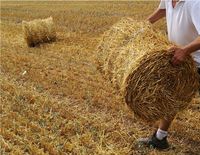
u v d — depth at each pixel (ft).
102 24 40.24
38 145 14.57
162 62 12.57
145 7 51.34
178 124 16.33
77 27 39.17
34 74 23.36
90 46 30.68
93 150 14.26
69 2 62.90
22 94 19.70
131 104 13.16
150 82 12.72
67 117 16.99
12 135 15.19
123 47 14.20
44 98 19.25
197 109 18.21
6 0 72.02
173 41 13.50
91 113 17.71
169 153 14.08
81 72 23.77
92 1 62.18
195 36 12.92
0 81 22.06
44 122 16.34
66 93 20.08
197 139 15.33
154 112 13.05
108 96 19.65
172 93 12.88
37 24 32.63
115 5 54.49
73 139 15.01
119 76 13.69
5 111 17.48
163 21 39.50
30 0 70.44
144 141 14.55
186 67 12.66
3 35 37.29
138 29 14.26
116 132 15.51
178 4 12.78
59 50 29.81
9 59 27.17
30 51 30.27
